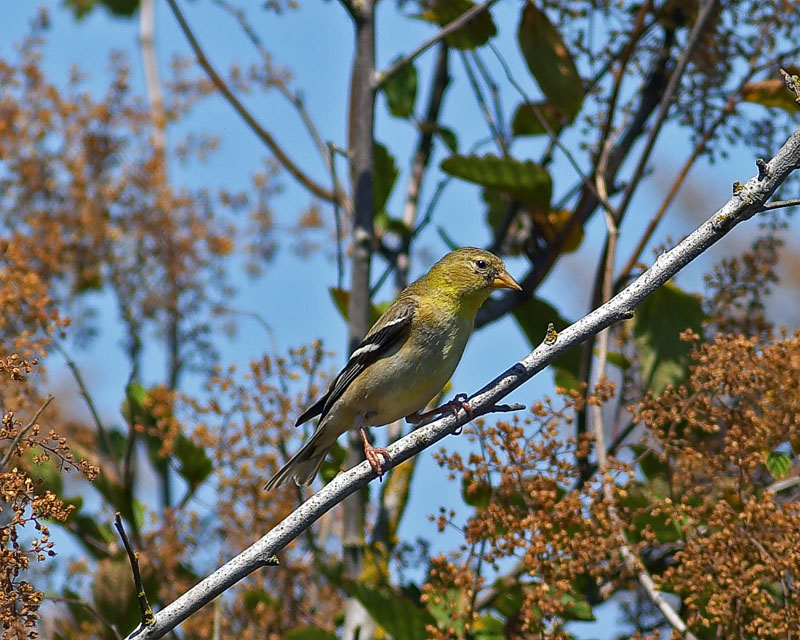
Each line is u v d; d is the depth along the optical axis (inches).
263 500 455.8
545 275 533.6
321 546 484.4
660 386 448.5
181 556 456.1
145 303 561.0
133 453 507.5
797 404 371.6
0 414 387.2
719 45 483.8
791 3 473.4
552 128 562.6
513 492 385.7
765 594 352.8
